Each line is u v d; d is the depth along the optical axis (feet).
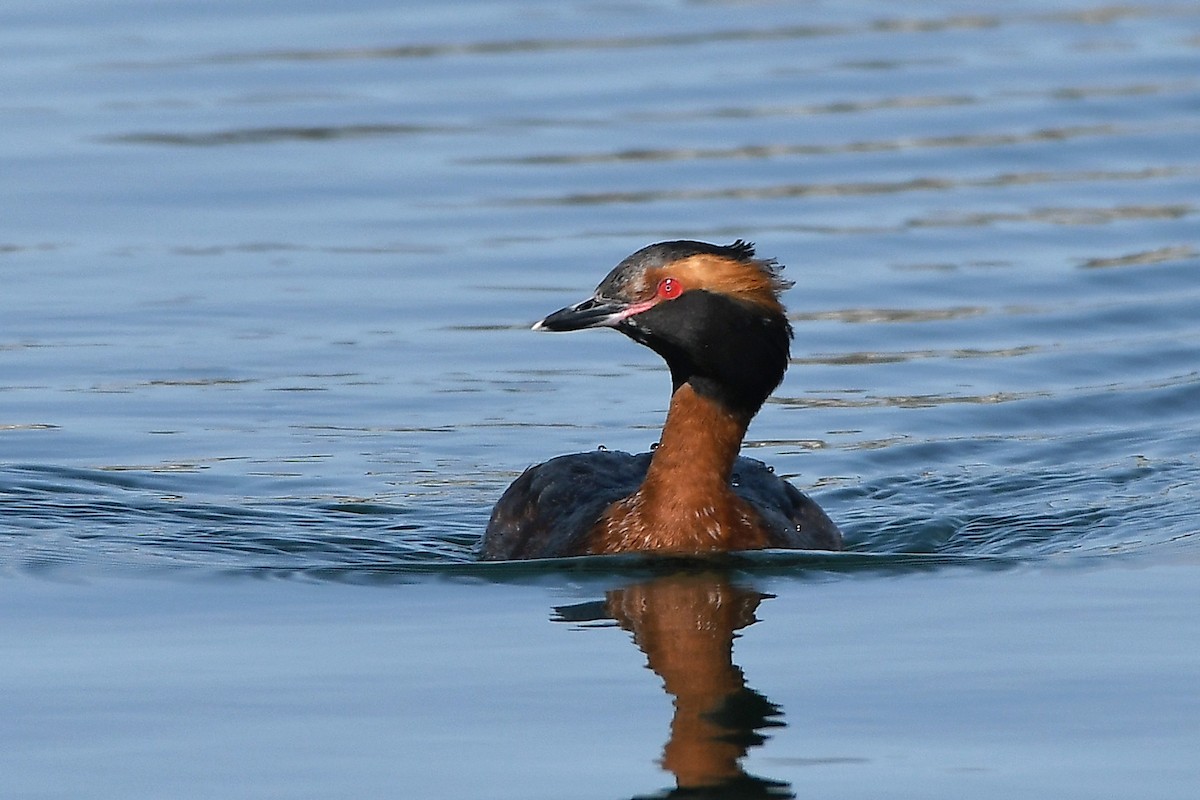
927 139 80.94
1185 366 57.88
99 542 43.37
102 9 97.76
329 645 35.94
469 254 67.62
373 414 54.08
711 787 29.22
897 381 57.21
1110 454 51.78
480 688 33.47
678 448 42.22
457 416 54.03
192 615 37.86
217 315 61.72
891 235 69.77
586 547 42.29
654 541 41.93
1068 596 38.60
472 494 48.29
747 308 41.50
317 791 29.17
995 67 91.20
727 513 42.32
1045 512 46.57
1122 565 41.06
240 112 83.10
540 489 44.29
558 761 30.27
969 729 31.40
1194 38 96.68
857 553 42.52
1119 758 30.09
